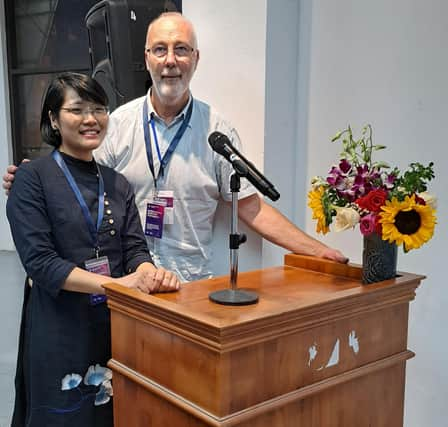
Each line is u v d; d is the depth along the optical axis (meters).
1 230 5.82
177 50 1.87
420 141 2.01
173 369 1.19
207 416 1.09
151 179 2.01
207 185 2.01
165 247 2.03
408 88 2.02
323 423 1.30
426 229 1.29
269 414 1.18
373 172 1.43
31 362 1.67
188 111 2.02
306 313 1.19
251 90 2.22
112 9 2.51
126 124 2.05
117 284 1.39
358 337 1.35
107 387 1.73
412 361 2.12
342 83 2.21
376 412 1.45
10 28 5.58
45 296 1.67
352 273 1.56
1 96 5.61
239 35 2.23
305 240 1.82
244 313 1.16
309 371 1.24
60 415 1.65
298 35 2.33
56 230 1.64
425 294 2.05
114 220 1.74
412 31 1.98
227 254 2.25
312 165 2.34
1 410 2.57
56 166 1.67
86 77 1.68
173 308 1.16
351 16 2.15
